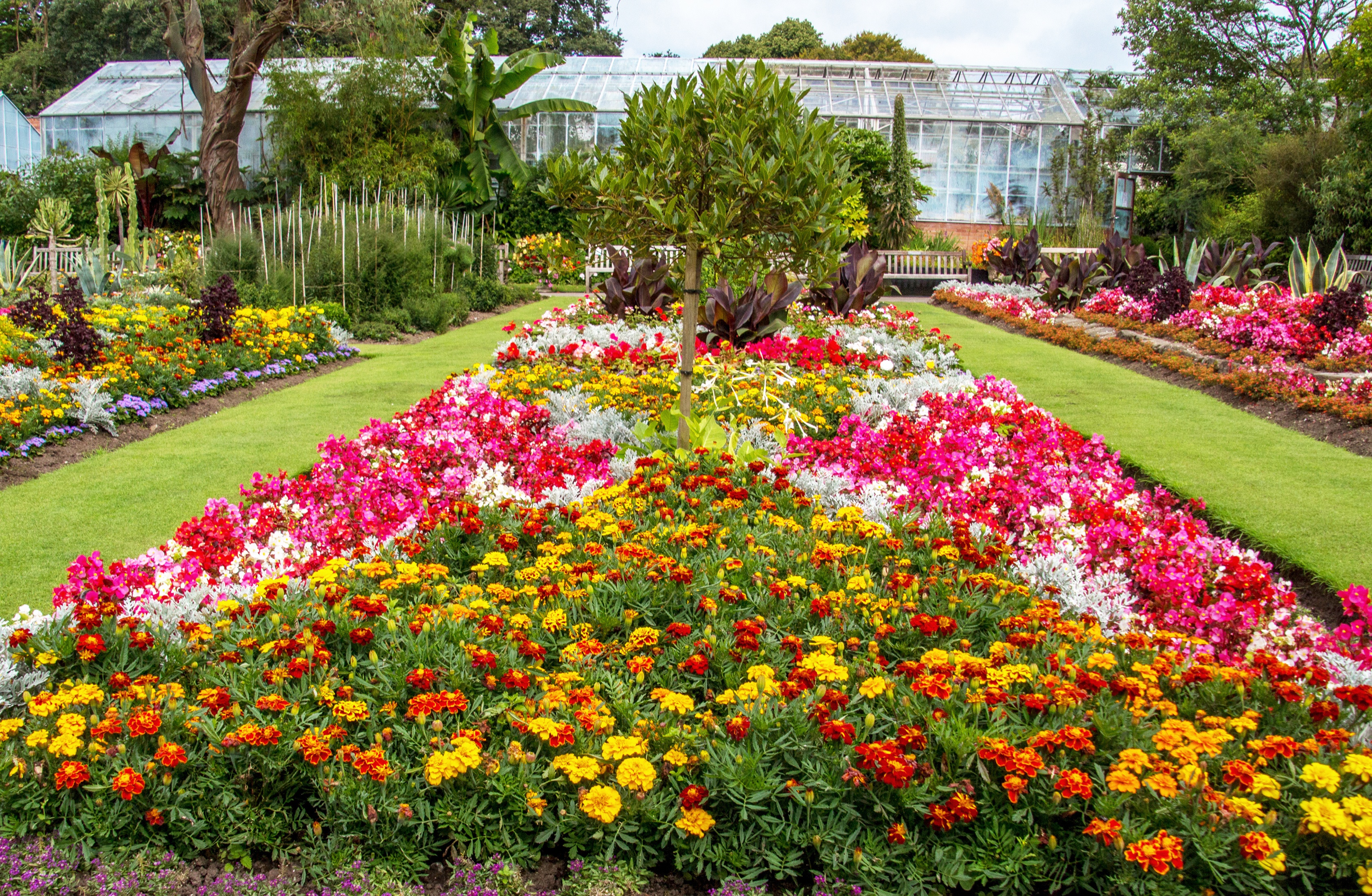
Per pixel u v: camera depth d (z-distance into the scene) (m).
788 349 8.50
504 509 4.31
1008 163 26.98
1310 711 2.69
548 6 38.78
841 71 28.03
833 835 2.35
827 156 4.44
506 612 3.18
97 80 28.66
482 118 23.70
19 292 13.86
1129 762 2.32
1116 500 4.98
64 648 2.92
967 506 4.48
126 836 2.46
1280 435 7.25
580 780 2.39
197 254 19.70
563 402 7.07
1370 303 12.23
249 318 10.55
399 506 4.60
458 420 6.21
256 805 2.49
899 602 3.28
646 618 3.22
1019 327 14.73
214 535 4.07
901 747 2.41
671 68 28.33
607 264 23.16
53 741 2.45
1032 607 3.30
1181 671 2.85
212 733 2.50
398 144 23.08
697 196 4.73
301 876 2.40
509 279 22.50
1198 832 2.21
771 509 4.19
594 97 26.88
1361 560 4.69
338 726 2.55
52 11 38.94
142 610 3.40
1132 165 27.92
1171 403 8.45
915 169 25.53
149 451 6.85
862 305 12.96
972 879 2.25
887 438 5.39
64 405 7.02
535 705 2.70
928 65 27.69
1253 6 27.89
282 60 23.45
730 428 5.96
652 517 4.04
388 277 14.10
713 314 9.50
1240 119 25.23
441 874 2.43
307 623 2.98
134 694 2.65
